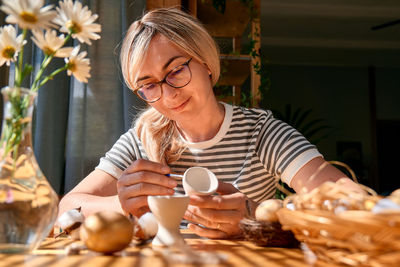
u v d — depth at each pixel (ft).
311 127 27.66
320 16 19.99
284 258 2.25
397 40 23.26
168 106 4.25
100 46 7.25
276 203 2.64
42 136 6.86
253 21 8.95
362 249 1.85
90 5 7.30
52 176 6.87
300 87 27.78
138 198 3.50
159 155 4.70
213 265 2.05
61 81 7.05
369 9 19.22
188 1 8.32
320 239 2.06
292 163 4.41
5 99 2.37
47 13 2.46
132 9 7.36
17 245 2.26
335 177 3.98
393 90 28.55
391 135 29.40
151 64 4.09
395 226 1.68
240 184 4.60
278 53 25.50
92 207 3.93
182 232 3.75
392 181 29.30
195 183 3.28
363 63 27.53
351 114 27.99
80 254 2.36
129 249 2.56
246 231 2.69
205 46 4.28
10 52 2.56
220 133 4.72
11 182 2.27
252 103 8.79
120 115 7.21
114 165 4.91
